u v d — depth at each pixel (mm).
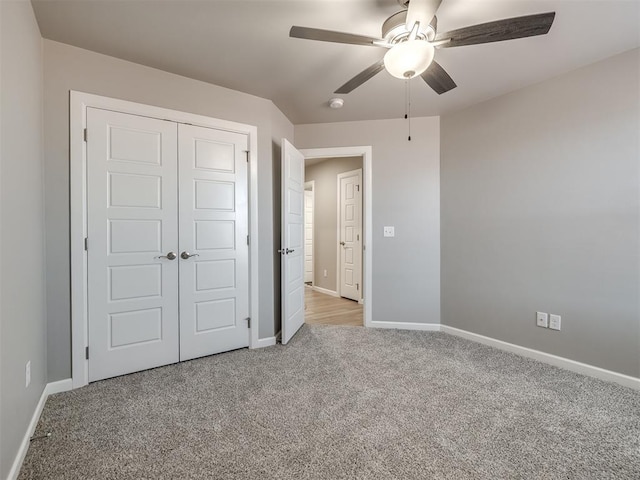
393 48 1569
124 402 1944
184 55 2213
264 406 1902
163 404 1924
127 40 2035
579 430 1680
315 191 5996
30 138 1713
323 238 5828
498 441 1588
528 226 2676
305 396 2020
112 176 2248
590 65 2311
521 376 2312
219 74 2482
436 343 3012
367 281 3539
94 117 2182
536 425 1722
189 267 2576
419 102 3006
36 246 1816
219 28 1911
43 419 1765
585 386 2162
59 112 2062
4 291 1285
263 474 1369
